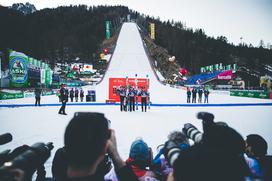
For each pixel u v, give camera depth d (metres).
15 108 16.23
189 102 22.42
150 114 13.34
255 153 2.05
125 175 1.31
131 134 7.59
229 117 12.54
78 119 1.13
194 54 105.50
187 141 2.04
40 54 86.06
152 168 2.42
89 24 139.00
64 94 12.72
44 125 9.24
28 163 1.16
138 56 61.44
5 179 0.98
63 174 1.90
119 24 146.25
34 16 140.12
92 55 116.31
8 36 71.19
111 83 19.67
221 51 103.94
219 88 52.53
